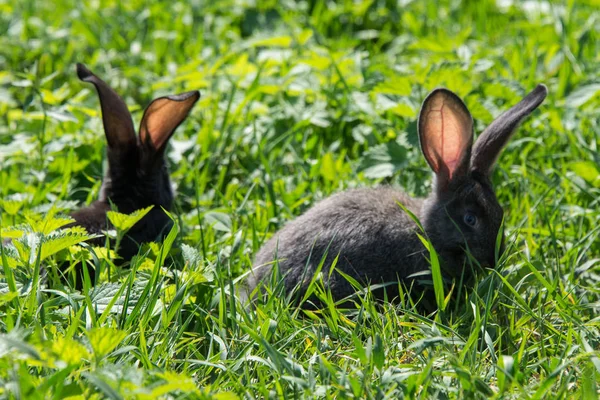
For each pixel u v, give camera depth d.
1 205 12.51
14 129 15.66
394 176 13.95
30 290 9.27
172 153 14.10
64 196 13.22
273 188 13.33
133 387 7.29
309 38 18.16
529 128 14.52
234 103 15.54
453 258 11.58
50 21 19.91
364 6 19.84
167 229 12.41
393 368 8.43
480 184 11.59
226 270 11.31
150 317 9.14
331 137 15.11
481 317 9.77
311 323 9.99
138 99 16.97
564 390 7.93
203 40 18.66
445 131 11.78
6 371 7.55
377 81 14.09
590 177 13.04
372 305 9.71
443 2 20.31
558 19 18.12
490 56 16.30
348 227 11.32
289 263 11.23
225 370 8.55
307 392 7.94
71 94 17.27
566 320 9.65
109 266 10.15
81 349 7.58
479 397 8.05
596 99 15.29
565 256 11.38
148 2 20.22
